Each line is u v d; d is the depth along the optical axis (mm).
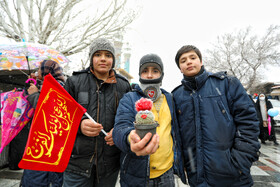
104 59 1622
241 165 1281
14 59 2090
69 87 1631
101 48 1620
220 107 1428
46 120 1213
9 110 1736
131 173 1355
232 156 1339
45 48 2336
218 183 1352
